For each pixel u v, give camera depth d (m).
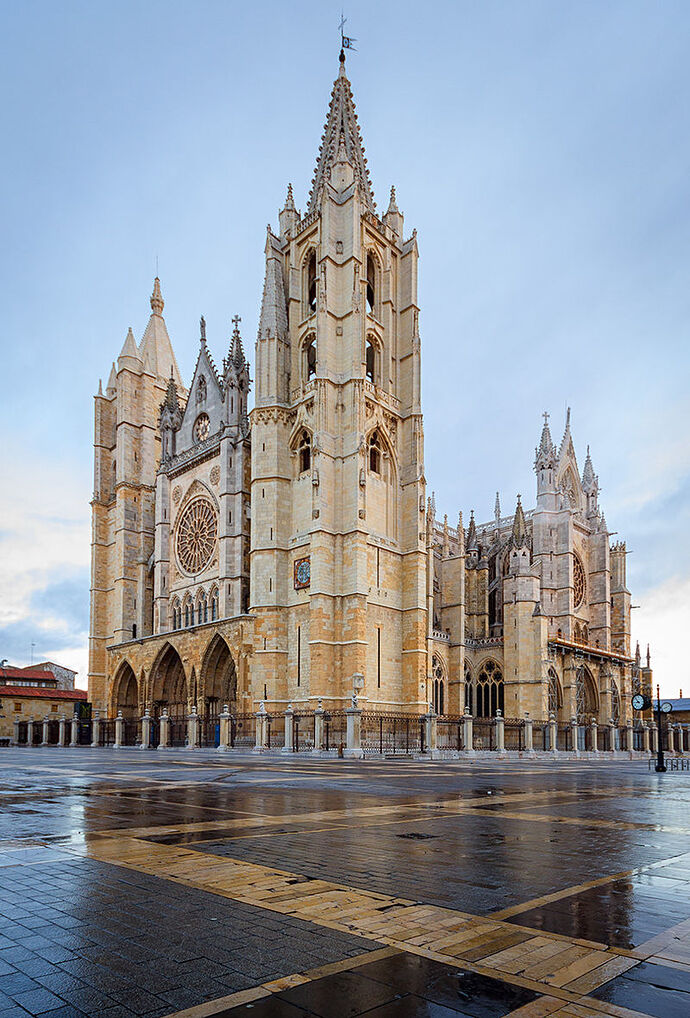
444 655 86.44
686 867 12.45
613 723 87.69
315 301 76.44
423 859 12.85
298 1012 6.29
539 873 11.84
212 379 86.06
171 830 15.80
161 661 83.50
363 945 8.02
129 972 7.18
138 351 107.00
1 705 108.06
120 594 93.50
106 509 100.69
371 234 76.06
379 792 25.16
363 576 64.25
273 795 23.56
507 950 7.90
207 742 73.25
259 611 68.06
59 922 8.78
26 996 6.59
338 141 75.44
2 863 12.21
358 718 52.41
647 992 6.77
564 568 92.19
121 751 66.75
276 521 69.38
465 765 46.91
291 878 11.18
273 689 66.00
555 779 34.50
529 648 83.00
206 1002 6.48
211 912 9.24
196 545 83.50
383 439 72.19
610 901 10.04
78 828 16.06
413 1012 6.29
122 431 98.12
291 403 73.50
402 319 77.69
